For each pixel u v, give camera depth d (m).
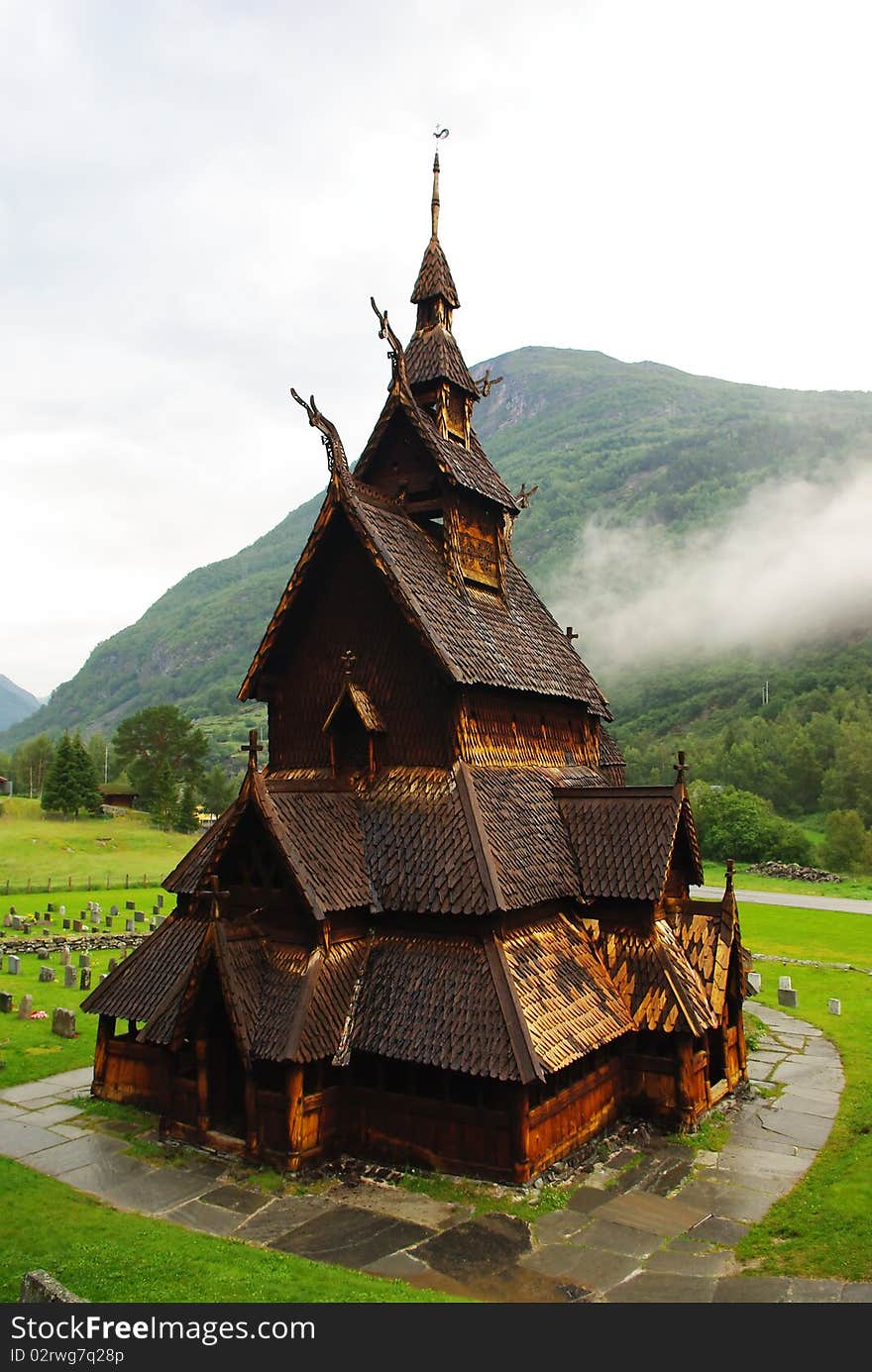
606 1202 20.00
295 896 22.84
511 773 27.08
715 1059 27.27
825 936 60.88
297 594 26.58
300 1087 21.03
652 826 26.30
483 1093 20.80
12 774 187.38
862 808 148.75
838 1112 26.14
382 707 25.86
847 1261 16.94
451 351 30.75
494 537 30.91
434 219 31.56
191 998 22.22
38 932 56.91
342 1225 18.66
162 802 128.25
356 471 29.78
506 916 22.98
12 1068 29.84
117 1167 21.62
